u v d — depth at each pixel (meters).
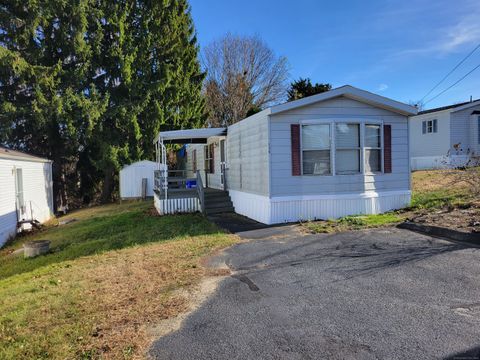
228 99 35.69
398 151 10.76
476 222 7.31
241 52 36.56
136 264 6.44
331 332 3.51
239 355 3.21
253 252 6.80
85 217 16.28
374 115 10.41
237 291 4.79
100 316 4.21
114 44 21.48
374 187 10.47
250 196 11.16
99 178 24.98
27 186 15.40
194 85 26.67
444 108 22.27
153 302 4.56
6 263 9.08
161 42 23.19
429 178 16.14
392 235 7.44
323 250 6.62
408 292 4.36
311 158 10.02
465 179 10.88
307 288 4.74
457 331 3.37
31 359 3.32
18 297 5.17
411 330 3.44
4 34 19.08
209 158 17.27
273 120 9.72
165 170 13.32
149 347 3.45
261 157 10.22
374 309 3.96
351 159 10.26
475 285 4.46
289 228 8.97
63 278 5.97
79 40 19.70
